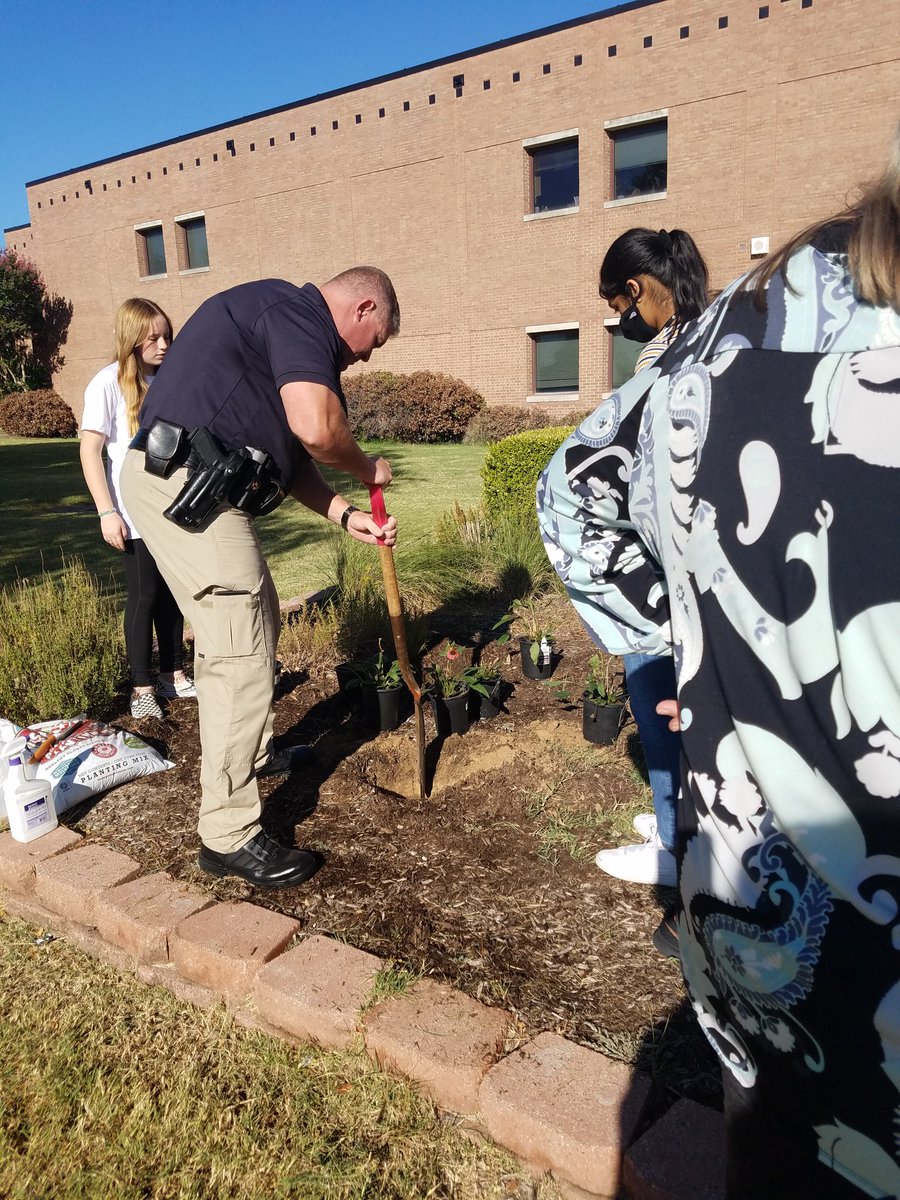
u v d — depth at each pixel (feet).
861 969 2.58
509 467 21.93
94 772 9.68
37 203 83.05
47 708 11.60
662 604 4.25
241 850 7.90
